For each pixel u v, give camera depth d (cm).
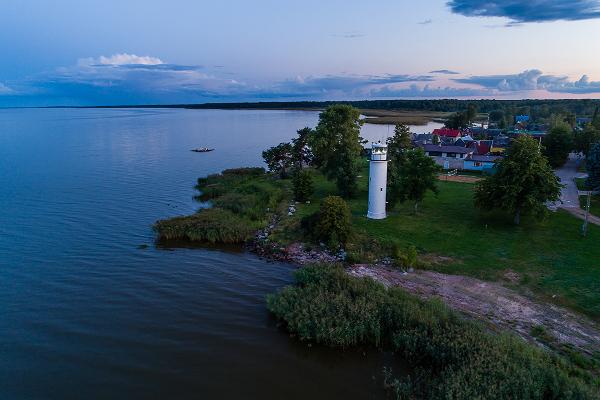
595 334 2716
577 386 2067
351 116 6956
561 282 3412
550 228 4634
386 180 5291
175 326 2898
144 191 6894
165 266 3922
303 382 2359
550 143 8625
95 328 2858
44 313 3042
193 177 8194
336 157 6581
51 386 2289
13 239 4519
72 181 7556
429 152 9050
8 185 7144
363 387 2317
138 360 2523
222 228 4659
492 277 3550
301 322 2756
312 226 4531
